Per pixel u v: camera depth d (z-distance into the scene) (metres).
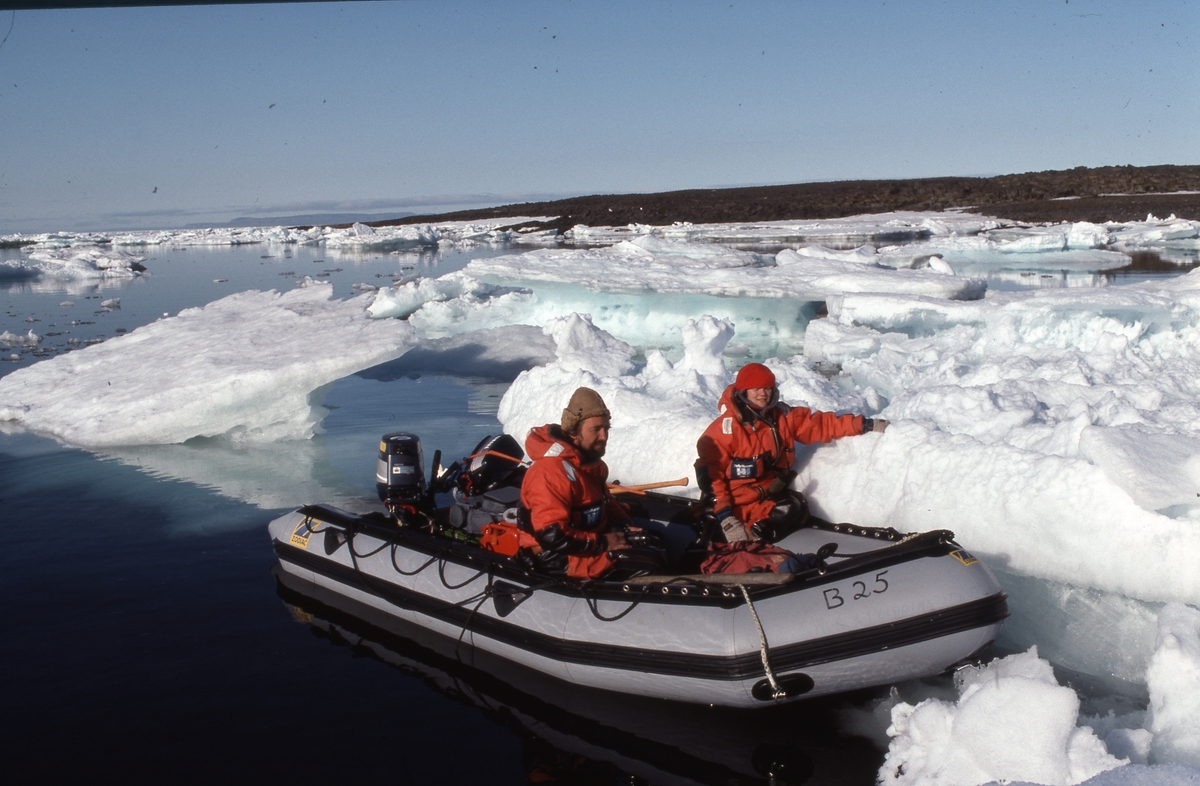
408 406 9.04
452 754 3.34
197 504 6.17
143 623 4.44
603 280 12.96
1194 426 4.78
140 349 9.84
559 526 3.79
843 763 3.23
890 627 3.40
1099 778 2.46
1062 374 6.74
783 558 3.80
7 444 7.83
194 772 3.23
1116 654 3.67
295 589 4.85
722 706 3.61
